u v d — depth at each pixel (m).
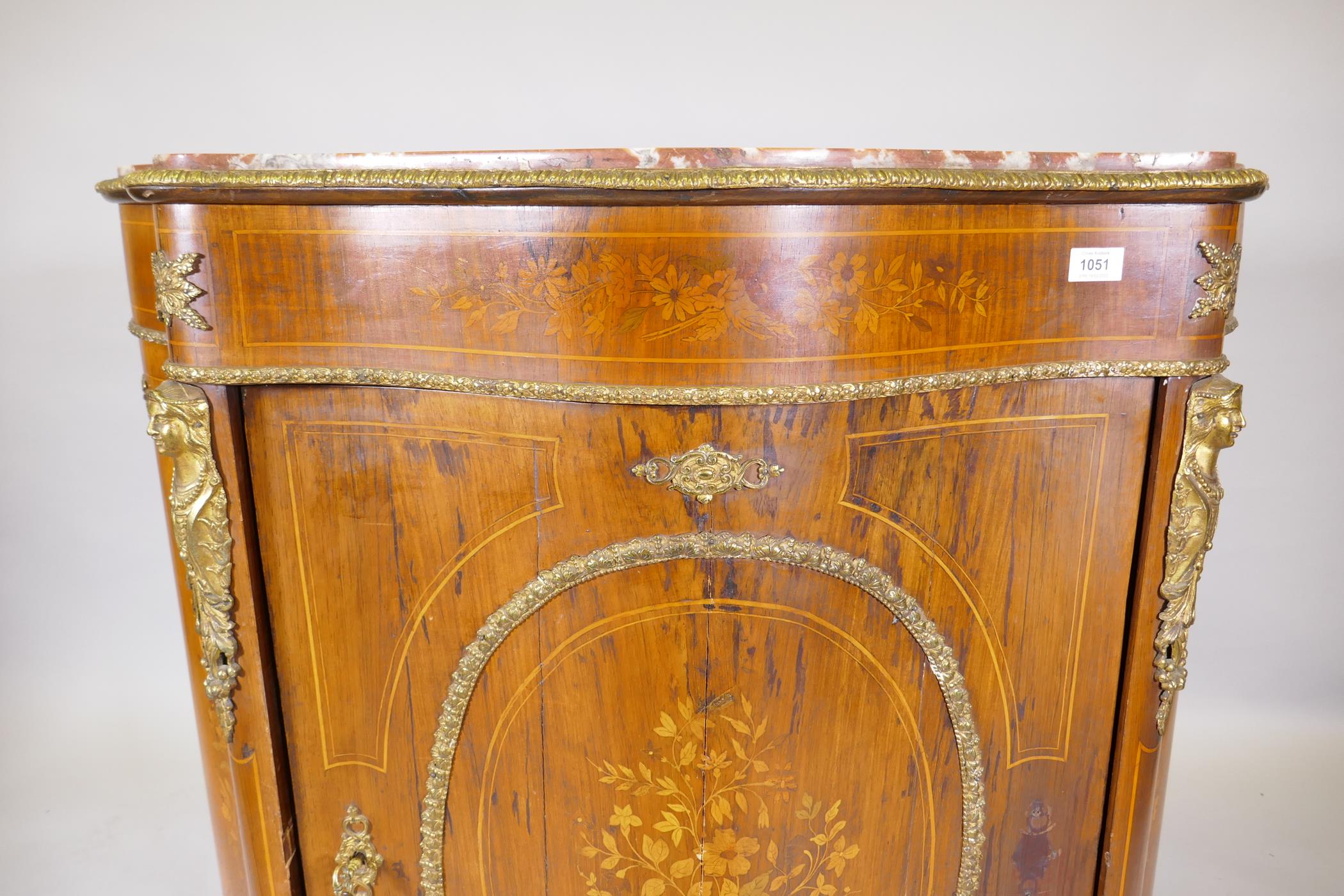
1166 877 1.85
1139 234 1.19
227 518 1.25
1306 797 2.08
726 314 1.10
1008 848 1.40
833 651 1.25
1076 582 1.31
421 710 1.31
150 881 1.86
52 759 2.20
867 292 1.12
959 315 1.16
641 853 1.31
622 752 1.27
